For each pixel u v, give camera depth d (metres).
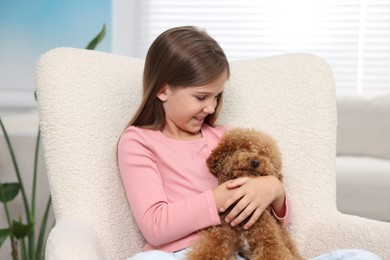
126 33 2.11
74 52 1.05
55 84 1.00
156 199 0.92
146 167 0.96
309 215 1.02
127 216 1.01
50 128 0.98
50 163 0.98
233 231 0.88
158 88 1.00
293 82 1.09
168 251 0.92
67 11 2.03
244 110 1.11
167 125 1.03
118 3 2.09
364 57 2.23
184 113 0.98
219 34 2.21
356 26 2.20
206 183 0.98
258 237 0.86
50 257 0.78
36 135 1.76
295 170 1.05
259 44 2.22
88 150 0.99
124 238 0.99
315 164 1.04
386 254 0.90
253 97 1.11
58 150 0.97
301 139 1.06
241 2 2.20
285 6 2.20
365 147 2.04
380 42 2.22
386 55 2.22
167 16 2.19
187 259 0.82
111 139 1.03
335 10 2.20
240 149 0.89
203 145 1.02
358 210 1.83
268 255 0.82
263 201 0.88
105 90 1.05
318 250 0.99
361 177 1.82
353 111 2.06
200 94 0.97
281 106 1.09
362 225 0.95
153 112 1.03
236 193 0.87
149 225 0.90
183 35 0.99
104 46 2.08
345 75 2.24
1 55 2.01
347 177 1.83
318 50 2.22
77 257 0.77
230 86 1.13
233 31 2.21
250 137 0.91
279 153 0.94
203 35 1.01
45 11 2.02
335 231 0.97
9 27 2.00
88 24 2.05
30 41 2.01
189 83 0.96
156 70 1.00
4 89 2.01
